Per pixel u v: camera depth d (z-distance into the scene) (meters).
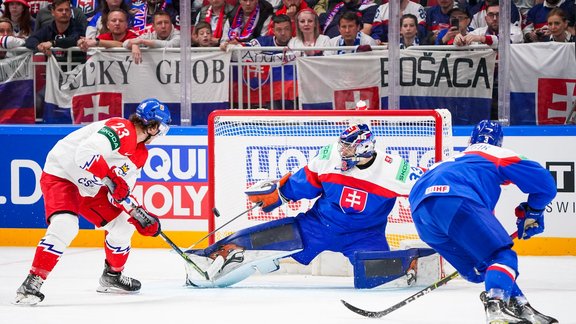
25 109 25.12
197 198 23.97
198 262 17.52
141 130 15.69
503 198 22.75
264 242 17.31
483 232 12.21
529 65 23.48
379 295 16.39
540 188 12.78
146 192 24.22
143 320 13.75
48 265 15.30
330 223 17.17
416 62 23.69
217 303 15.44
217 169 20.25
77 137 15.76
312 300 15.77
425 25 24.16
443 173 12.80
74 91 24.91
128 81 24.67
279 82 24.41
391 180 16.69
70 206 15.58
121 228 16.42
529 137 22.77
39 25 25.22
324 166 16.94
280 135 20.62
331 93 24.16
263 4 25.66
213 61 24.41
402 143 19.92
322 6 25.52
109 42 24.67
